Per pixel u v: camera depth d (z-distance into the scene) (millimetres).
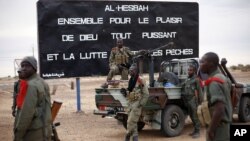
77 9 16938
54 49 16672
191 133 11969
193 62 12961
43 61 16531
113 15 17438
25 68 5891
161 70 13852
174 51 18344
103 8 17297
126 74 13742
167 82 12594
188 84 11633
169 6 18266
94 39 17188
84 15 17031
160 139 11461
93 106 20266
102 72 17281
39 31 16484
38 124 5777
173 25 18344
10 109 19656
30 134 5754
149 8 17969
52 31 16625
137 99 9852
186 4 18594
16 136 5711
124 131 12906
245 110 13703
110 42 17422
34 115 5723
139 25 17812
